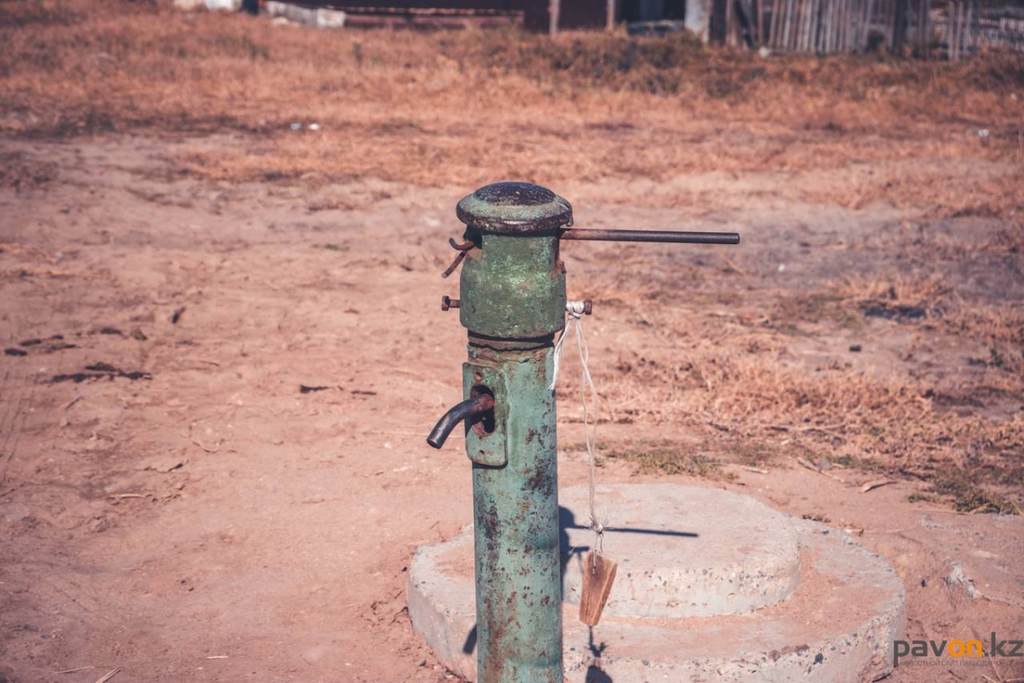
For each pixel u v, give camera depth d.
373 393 5.62
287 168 10.66
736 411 5.46
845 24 20.03
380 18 21.67
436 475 4.70
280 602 3.76
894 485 4.71
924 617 3.79
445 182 10.45
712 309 7.26
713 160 11.73
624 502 3.96
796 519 4.16
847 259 8.55
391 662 3.43
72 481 4.56
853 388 5.73
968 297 7.60
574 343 6.44
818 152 12.46
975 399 5.75
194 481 4.61
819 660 3.23
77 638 3.50
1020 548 4.16
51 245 7.95
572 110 14.56
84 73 14.70
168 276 7.43
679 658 3.15
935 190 10.72
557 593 2.67
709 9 20.64
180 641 3.51
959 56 19.31
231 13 21.59
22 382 5.54
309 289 7.34
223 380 5.70
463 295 2.48
